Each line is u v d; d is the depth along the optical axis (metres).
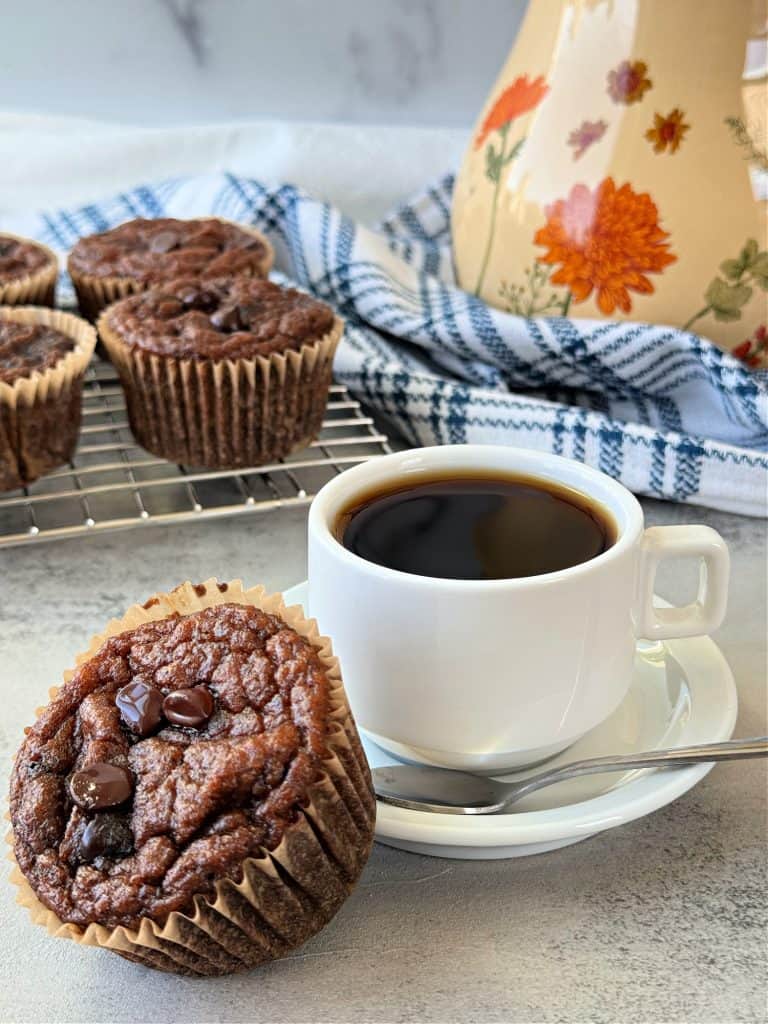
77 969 0.30
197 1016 0.29
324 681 0.30
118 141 0.74
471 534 0.34
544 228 0.52
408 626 0.31
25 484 0.50
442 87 0.79
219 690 0.30
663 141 0.49
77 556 0.47
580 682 0.32
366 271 0.59
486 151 0.55
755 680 0.39
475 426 0.51
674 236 0.50
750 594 0.44
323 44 0.77
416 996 0.30
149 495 0.51
